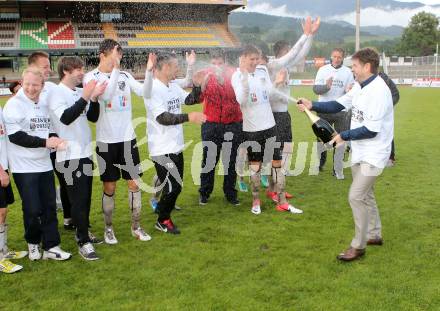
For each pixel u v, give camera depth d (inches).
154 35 1143.6
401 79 1162.0
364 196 148.5
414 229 179.9
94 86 145.1
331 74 263.0
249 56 183.0
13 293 134.6
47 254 159.0
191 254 160.1
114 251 165.3
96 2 1154.7
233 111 211.0
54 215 158.7
